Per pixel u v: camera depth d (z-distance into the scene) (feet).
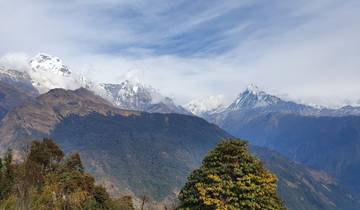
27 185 329.11
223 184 119.03
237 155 122.11
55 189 337.31
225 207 116.67
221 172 121.08
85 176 403.34
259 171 122.11
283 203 125.18
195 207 121.39
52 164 386.11
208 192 119.65
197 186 120.47
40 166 361.92
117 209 445.78
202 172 123.44
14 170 338.13
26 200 311.47
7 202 288.51
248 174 119.75
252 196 117.50
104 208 405.59
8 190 312.09
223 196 119.34
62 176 369.71
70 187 362.94
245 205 118.21
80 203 357.82
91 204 374.63
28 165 346.95
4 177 314.96
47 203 322.14
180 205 125.49
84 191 371.76
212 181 120.78
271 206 119.55
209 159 124.57
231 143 123.95
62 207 335.67
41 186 340.39
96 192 404.16
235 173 119.55
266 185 120.06
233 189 119.34
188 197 123.54
